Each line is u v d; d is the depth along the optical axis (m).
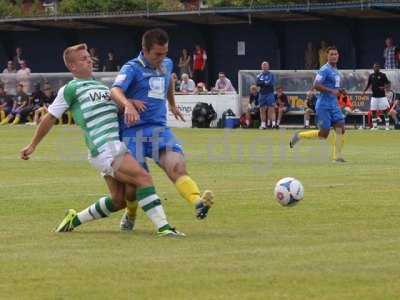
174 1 95.31
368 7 79.75
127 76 23.36
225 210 27.44
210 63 93.75
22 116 85.69
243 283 16.97
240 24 92.12
